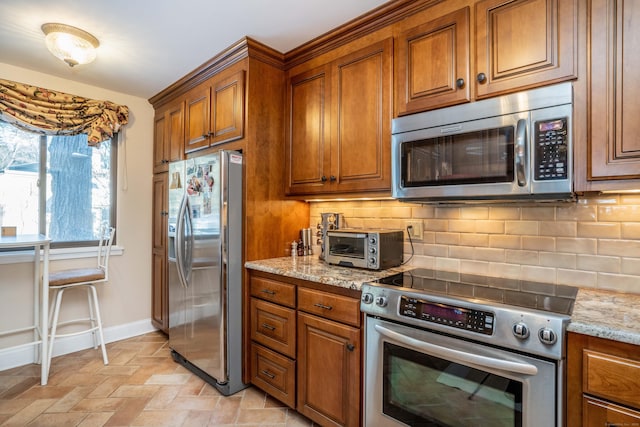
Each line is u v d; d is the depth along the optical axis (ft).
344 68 6.56
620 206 4.62
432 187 5.07
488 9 4.72
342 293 5.39
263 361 6.79
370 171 6.09
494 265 5.67
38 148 8.91
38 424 5.97
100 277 8.56
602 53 3.87
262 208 7.43
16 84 8.02
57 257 8.95
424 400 4.42
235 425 5.97
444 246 6.27
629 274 4.53
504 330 3.71
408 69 5.57
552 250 5.14
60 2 5.71
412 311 4.45
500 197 4.76
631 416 3.06
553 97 4.04
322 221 7.41
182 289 8.00
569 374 3.38
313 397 5.77
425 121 5.16
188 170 7.80
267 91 7.51
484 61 4.74
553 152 4.02
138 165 10.60
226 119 7.66
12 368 8.13
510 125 4.34
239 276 7.14
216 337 6.96
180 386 7.31
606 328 3.15
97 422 6.04
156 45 7.23
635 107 3.69
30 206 8.79
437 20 5.23
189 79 8.75
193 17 6.17
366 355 5.03
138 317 10.57
